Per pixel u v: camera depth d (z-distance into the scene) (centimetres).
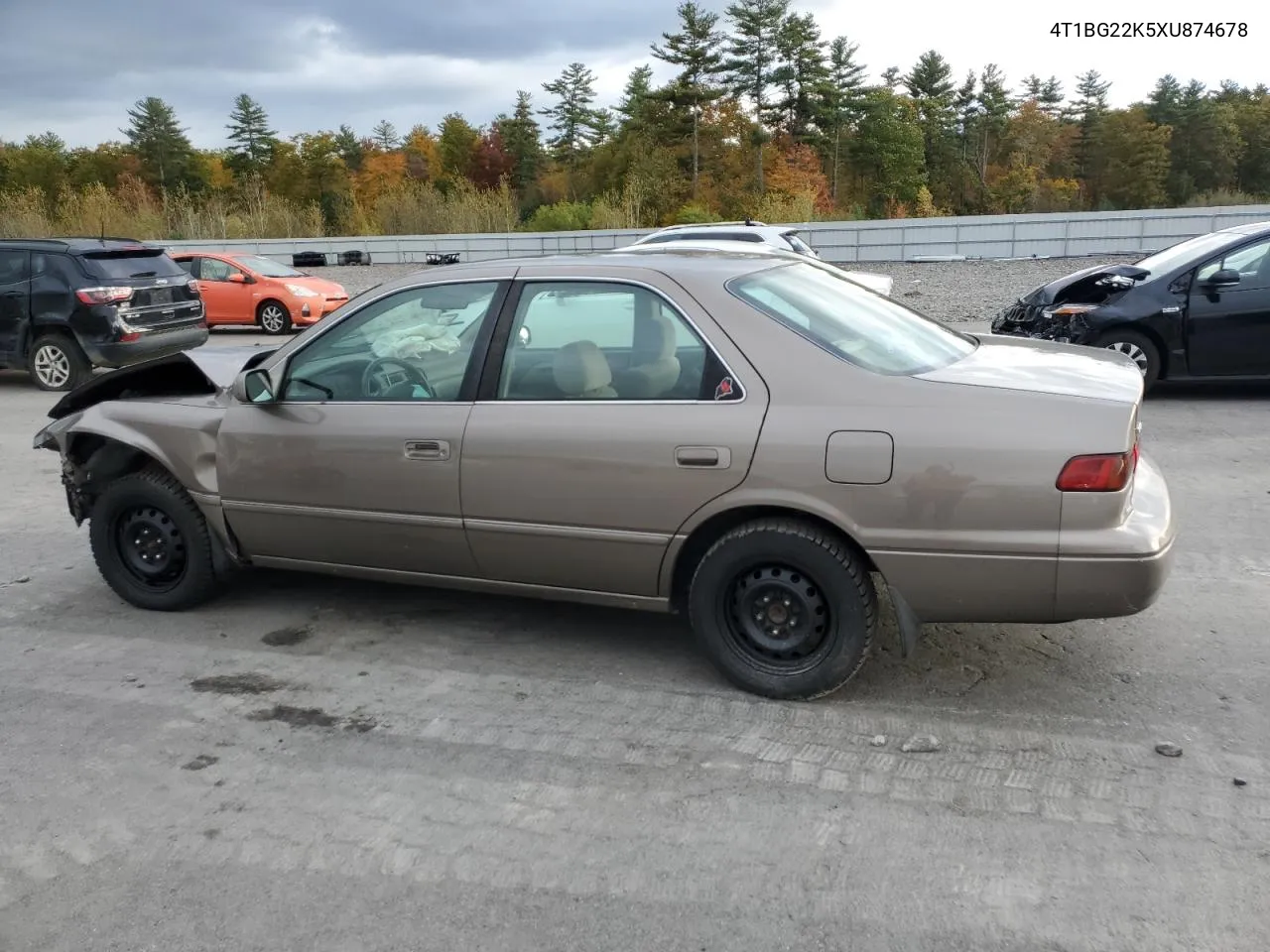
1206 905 269
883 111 7919
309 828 317
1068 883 279
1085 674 405
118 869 300
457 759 355
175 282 1299
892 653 429
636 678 413
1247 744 348
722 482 368
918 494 347
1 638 475
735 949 259
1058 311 941
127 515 497
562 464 390
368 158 9188
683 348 381
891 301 455
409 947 263
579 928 268
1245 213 2669
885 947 258
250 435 450
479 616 483
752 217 4231
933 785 329
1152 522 349
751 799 324
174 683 421
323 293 1900
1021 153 9250
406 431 416
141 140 9581
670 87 6931
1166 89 9138
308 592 521
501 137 9056
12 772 354
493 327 411
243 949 265
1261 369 898
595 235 3281
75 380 1229
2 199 4172
